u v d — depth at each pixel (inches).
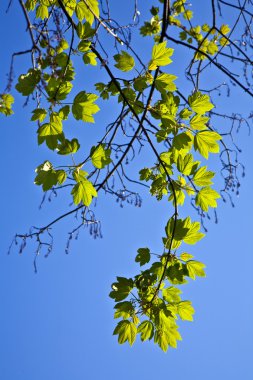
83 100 141.1
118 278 155.6
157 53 150.8
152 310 152.5
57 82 140.6
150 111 161.2
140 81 156.9
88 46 145.2
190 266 153.3
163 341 153.6
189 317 153.6
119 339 154.5
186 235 149.6
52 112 141.5
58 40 148.0
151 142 157.8
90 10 153.3
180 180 171.6
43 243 166.2
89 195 146.8
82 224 172.4
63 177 145.3
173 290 154.5
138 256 155.9
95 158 148.8
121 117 167.6
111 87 166.1
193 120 154.2
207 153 154.6
